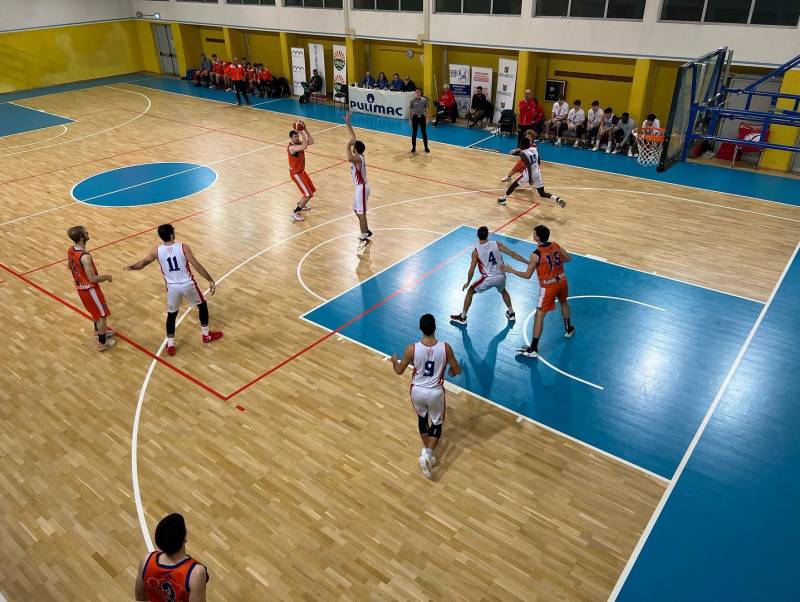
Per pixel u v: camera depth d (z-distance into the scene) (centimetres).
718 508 529
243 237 1077
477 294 881
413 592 459
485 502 539
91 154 1577
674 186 1294
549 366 720
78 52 2514
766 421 628
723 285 889
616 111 1612
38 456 596
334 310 846
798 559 481
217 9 2322
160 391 689
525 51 1630
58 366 738
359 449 602
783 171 1371
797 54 1273
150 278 943
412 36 1831
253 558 486
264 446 605
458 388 685
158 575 322
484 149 1585
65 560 488
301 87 2223
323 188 1307
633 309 832
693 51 1388
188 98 2228
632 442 604
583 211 1166
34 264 995
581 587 461
